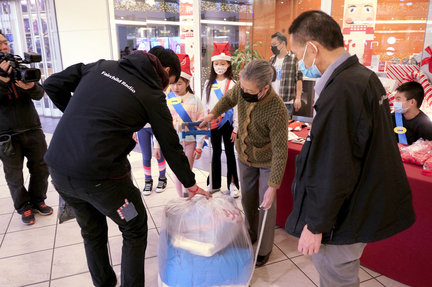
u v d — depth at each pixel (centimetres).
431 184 155
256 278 186
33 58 200
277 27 521
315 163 105
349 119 100
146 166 306
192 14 432
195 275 146
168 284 151
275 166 161
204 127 189
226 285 150
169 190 317
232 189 297
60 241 228
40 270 196
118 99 126
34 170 257
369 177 105
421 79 223
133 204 144
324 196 101
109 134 124
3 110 230
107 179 130
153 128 136
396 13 420
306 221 108
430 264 164
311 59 113
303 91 458
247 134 175
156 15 512
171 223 155
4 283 184
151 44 519
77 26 541
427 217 160
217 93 273
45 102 723
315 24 108
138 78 132
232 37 523
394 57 435
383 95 108
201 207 158
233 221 155
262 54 548
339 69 106
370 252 189
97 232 160
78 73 144
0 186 335
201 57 478
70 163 123
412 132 200
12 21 691
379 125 103
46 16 638
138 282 158
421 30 411
